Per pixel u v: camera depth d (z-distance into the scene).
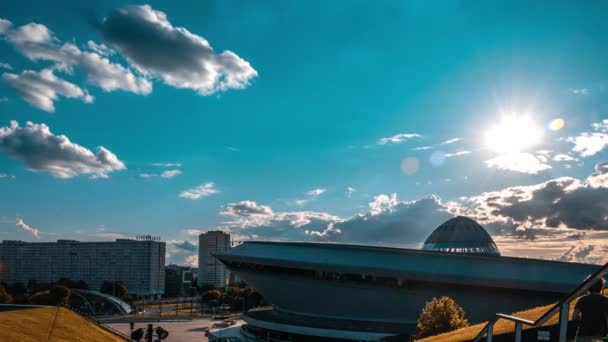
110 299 180.75
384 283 83.25
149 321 144.25
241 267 95.19
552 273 77.75
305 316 93.62
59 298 150.88
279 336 92.31
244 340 94.25
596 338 12.08
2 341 35.22
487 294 79.75
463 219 108.00
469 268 79.81
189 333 111.00
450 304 49.25
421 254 83.12
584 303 12.35
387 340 67.31
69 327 43.78
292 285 89.62
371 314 87.19
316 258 86.06
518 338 15.54
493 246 104.00
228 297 198.88
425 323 49.09
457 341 27.34
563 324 12.55
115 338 46.31
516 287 77.31
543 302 78.38
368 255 85.00
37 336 38.38
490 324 17.16
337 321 88.38
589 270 78.25
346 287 85.38
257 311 105.00
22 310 46.25
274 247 91.81
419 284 81.94
